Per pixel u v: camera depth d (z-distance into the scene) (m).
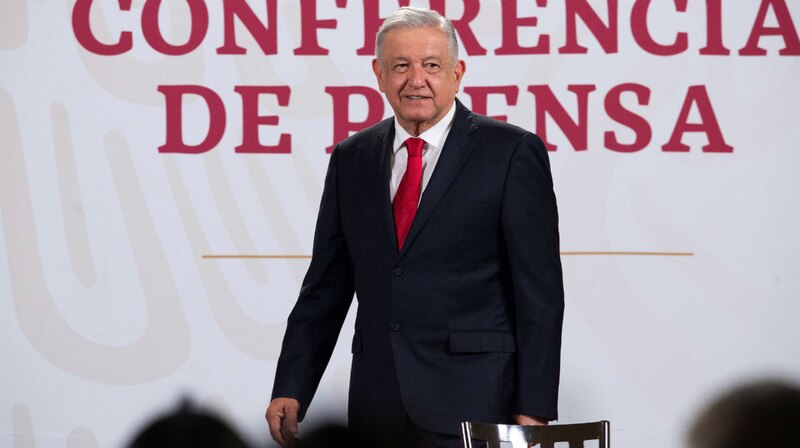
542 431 8.02
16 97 15.69
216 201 15.59
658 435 15.04
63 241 15.62
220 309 15.55
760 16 15.12
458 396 9.45
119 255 15.62
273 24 15.62
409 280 9.61
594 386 15.11
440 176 9.68
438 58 9.53
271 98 15.61
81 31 15.69
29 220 15.64
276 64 15.60
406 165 9.91
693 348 15.08
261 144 15.59
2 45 15.70
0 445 15.57
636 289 15.14
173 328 15.55
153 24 15.66
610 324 15.14
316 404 15.23
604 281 15.16
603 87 15.27
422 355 9.55
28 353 15.61
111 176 15.64
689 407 15.05
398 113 9.71
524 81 15.34
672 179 15.16
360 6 15.55
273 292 15.55
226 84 15.62
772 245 15.08
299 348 10.41
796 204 15.07
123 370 15.55
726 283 15.08
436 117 9.79
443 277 9.61
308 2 15.59
